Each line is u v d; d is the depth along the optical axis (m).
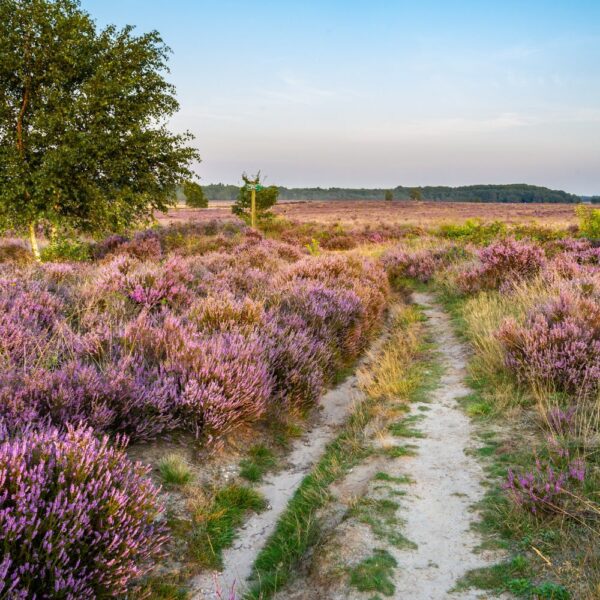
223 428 4.23
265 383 4.79
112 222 14.24
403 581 2.60
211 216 53.94
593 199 143.00
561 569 2.50
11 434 3.11
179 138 15.66
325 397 5.96
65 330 5.43
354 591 2.56
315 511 3.44
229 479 3.88
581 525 2.79
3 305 5.61
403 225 38.66
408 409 5.11
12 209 12.48
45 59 12.83
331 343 6.83
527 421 4.35
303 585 2.71
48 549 2.16
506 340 5.57
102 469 2.80
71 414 3.65
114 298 6.90
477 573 2.61
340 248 25.41
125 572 2.47
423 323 9.00
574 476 3.16
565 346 4.93
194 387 4.20
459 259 13.57
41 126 12.27
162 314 6.64
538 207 110.25
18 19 12.59
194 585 2.77
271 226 31.89
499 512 3.10
